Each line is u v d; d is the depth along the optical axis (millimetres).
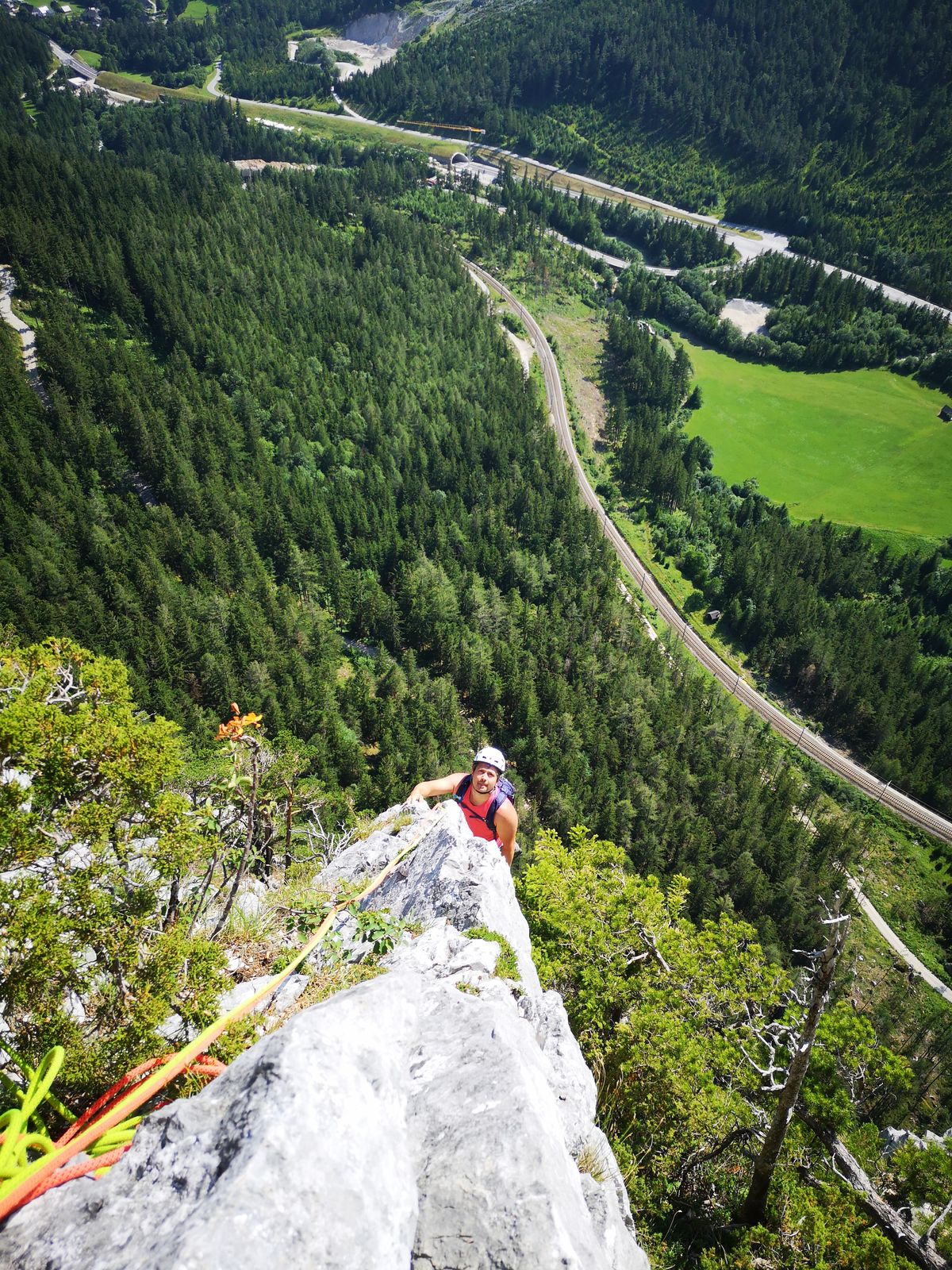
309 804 16797
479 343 187625
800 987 14008
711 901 87562
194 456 131250
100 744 7664
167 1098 6527
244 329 167750
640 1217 12469
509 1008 7277
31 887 7004
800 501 172500
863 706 119812
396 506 142375
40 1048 6555
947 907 94312
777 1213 14438
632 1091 14242
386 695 100688
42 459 119750
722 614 138125
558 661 112312
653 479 161125
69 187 192000
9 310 158625
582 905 18984
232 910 10492
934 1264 14625
